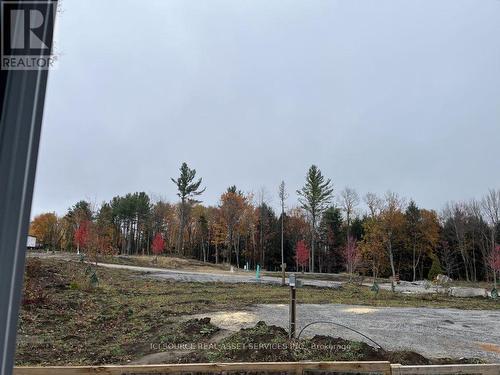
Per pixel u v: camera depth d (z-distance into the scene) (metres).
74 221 37.06
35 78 0.81
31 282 12.61
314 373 4.91
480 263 42.22
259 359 5.96
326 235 48.47
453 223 43.66
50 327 8.51
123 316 9.82
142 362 6.07
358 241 44.41
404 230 43.31
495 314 13.23
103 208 39.62
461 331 9.79
